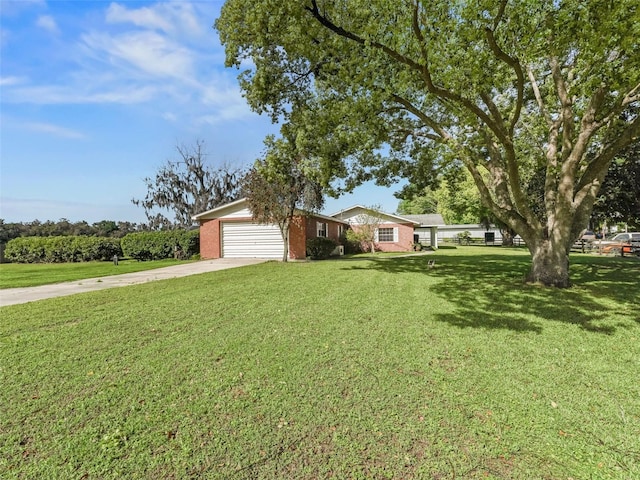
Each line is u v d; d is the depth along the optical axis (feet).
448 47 18.34
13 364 11.05
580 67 22.63
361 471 6.48
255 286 26.50
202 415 8.25
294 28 23.66
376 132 30.60
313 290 24.63
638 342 13.48
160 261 59.26
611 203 47.78
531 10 15.98
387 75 25.35
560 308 18.98
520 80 19.39
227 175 111.14
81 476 6.23
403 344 13.24
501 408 8.66
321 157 31.94
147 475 6.29
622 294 22.56
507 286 25.98
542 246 26.43
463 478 6.31
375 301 20.83
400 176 42.68
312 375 10.46
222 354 12.09
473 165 28.27
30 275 37.24
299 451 7.02
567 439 7.43
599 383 10.02
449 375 10.53
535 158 36.32
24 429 7.61
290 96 31.91
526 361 11.64
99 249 64.28
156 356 11.85
